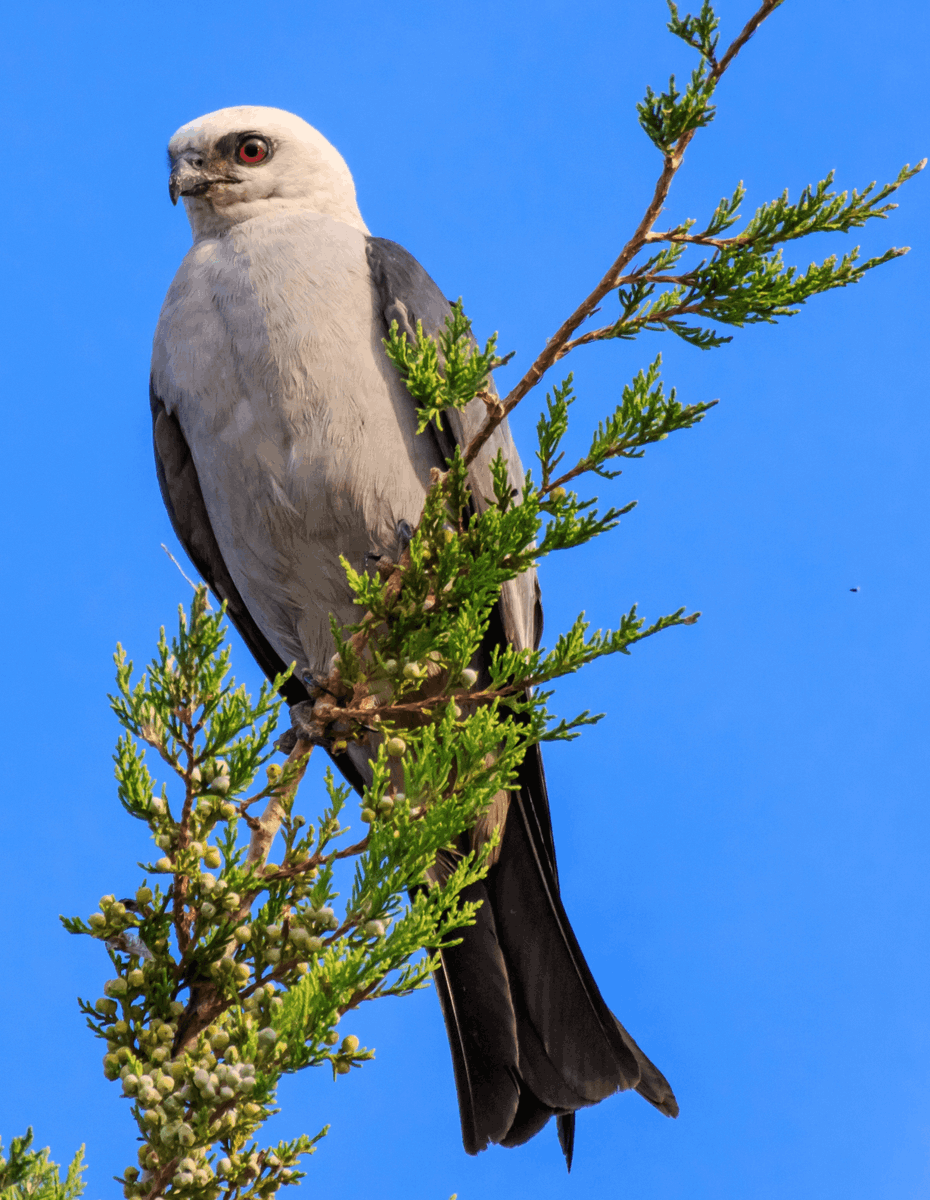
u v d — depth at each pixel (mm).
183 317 8086
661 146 5078
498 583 5555
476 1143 6980
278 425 7730
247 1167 4770
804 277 5301
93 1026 4973
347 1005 4648
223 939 5070
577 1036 7250
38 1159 4734
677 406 5188
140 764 5070
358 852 5090
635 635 5445
